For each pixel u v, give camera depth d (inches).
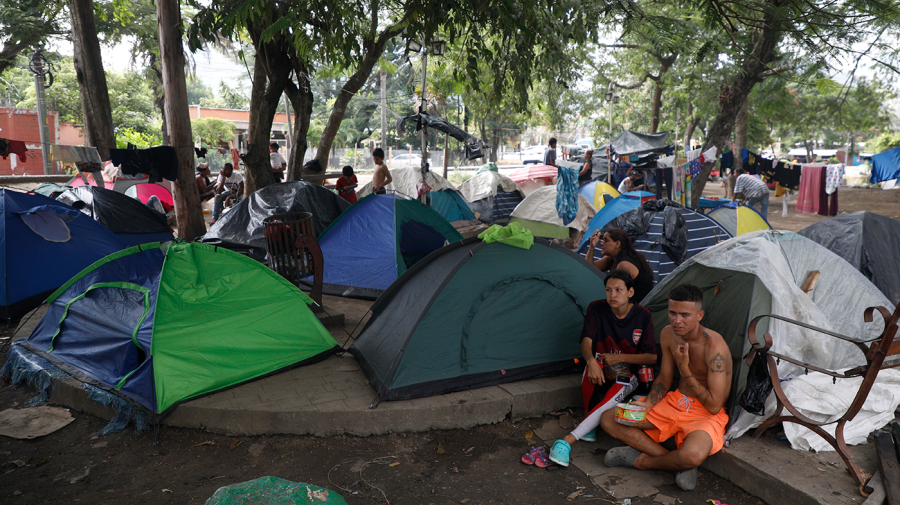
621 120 1165.1
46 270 262.8
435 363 168.2
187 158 354.9
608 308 161.2
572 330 186.9
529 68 351.9
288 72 382.6
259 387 172.4
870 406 143.1
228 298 179.8
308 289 284.4
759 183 530.6
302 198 336.5
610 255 193.9
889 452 125.6
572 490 132.0
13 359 197.2
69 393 173.6
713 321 160.1
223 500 93.1
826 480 122.8
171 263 175.2
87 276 195.9
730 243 160.7
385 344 179.6
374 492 131.1
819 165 668.1
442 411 159.8
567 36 346.0
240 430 156.6
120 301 181.9
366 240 290.7
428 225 303.9
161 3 335.0
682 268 168.9
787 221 617.6
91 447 152.3
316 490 95.8
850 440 137.4
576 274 187.6
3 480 136.7
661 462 134.6
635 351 157.5
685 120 1088.2
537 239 184.7
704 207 459.8
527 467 142.5
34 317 250.7
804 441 137.1
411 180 482.6
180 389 162.4
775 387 135.0
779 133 1176.8
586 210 427.8
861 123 940.6
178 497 129.5
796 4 318.7
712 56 572.4
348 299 284.2
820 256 167.0
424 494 130.4
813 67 373.7
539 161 1256.8
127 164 335.9
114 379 171.8
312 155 1353.3
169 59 339.6
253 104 406.6
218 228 330.3
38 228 264.2
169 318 167.8
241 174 532.7
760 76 497.7
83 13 474.6
